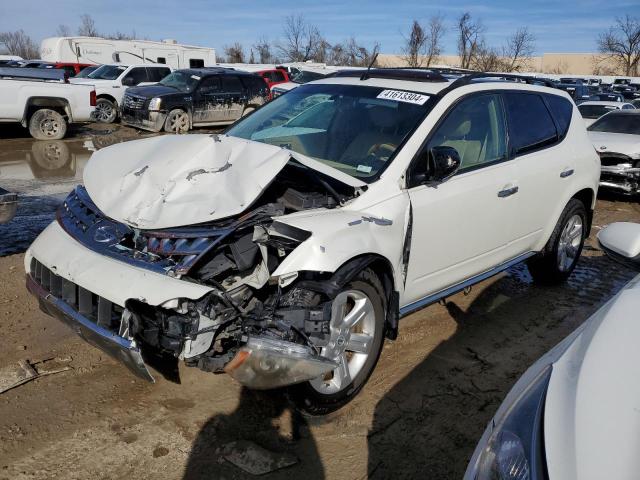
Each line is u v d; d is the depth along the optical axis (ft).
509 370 13.06
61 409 10.64
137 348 9.09
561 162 16.47
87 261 9.86
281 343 9.37
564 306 16.92
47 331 13.42
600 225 27.50
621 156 31.24
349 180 11.25
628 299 7.89
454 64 146.00
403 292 12.18
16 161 36.01
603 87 121.60
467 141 13.56
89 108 45.65
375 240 10.80
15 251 19.27
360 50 116.98
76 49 81.05
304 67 84.28
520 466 5.86
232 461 9.59
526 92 16.03
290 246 9.89
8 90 42.04
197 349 9.07
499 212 14.25
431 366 13.01
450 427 10.85
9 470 9.09
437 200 12.35
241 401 11.21
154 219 9.81
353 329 11.10
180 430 10.28
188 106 51.72
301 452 9.95
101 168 11.55
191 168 10.85
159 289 8.93
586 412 5.96
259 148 11.16
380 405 11.41
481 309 16.42
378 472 9.57
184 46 86.94
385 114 13.19
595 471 5.32
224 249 9.78
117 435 10.07
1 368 11.80
